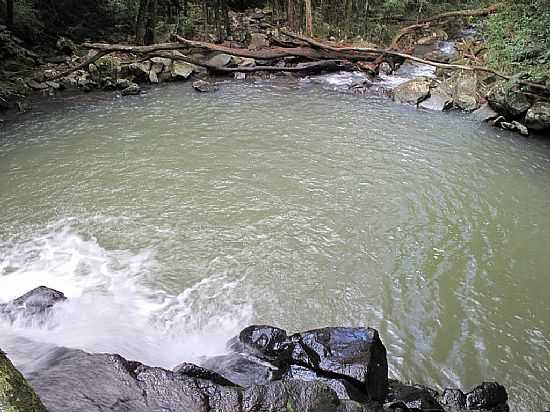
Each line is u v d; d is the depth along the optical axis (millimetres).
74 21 18906
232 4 24750
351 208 8867
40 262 7285
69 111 13211
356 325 6395
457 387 5602
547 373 5816
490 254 7801
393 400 4797
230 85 15930
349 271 7328
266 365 5254
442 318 6551
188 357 5785
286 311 6582
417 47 20312
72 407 4191
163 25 19922
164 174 9836
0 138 11367
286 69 16781
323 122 12773
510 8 16109
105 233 7996
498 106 12953
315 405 4250
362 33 21250
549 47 13047
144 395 4359
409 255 7711
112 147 11016
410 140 11773
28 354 5156
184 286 6957
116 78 15555
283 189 9414
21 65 15844
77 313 6324
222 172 9977
